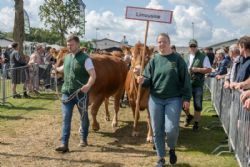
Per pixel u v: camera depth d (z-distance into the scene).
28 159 7.12
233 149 7.41
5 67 18.12
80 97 7.53
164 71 6.36
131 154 7.64
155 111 6.46
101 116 11.73
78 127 9.93
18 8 20.92
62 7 43.47
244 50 6.75
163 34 6.45
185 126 10.64
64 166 6.79
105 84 9.10
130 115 12.01
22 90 16.41
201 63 10.02
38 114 11.73
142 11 8.21
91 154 7.55
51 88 17.92
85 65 7.37
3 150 7.65
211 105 14.69
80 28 44.09
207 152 8.02
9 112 11.98
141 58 8.42
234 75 7.44
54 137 8.82
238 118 6.84
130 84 8.80
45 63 18.72
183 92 6.40
